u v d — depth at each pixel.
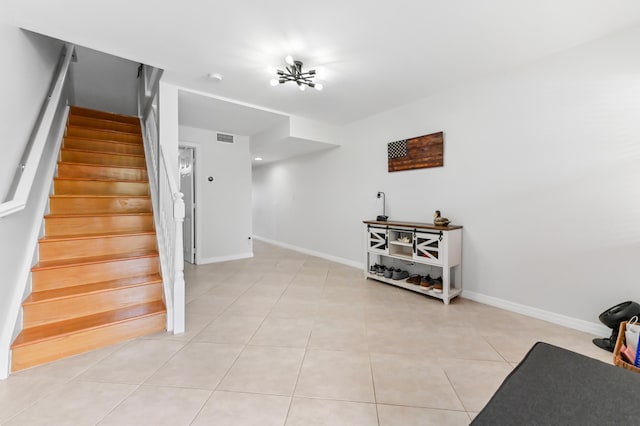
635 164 2.16
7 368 1.76
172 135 3.16
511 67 2.77
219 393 1.65
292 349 2.14
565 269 2.52
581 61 2.38
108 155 3.47
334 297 3.29
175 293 2.35
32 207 2.34
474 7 1.88
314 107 3.93
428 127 3.56
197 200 4.87
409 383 1.75
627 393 0.75
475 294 3.17
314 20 2.02
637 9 1.91
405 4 1.85
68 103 3.98
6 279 1.87
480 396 1.63
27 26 2.09
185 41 2.29
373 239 3.94
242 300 3.19
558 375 0.83
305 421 1.44
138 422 1.43
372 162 4.35
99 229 2.82
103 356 2.01
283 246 6.65
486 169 3.03
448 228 3.03
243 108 3.82
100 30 2.14
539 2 1.84
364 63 2.67
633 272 2.18
